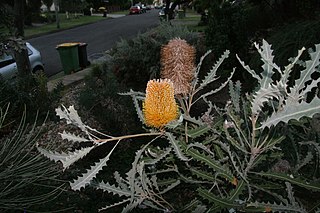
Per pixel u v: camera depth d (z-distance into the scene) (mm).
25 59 7117
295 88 1374
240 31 6672
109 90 5402
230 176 1702
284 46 4148
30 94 5188
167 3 15648
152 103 1517
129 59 6773
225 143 1806
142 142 4461
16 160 2660
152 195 1890
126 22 34625
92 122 4949
